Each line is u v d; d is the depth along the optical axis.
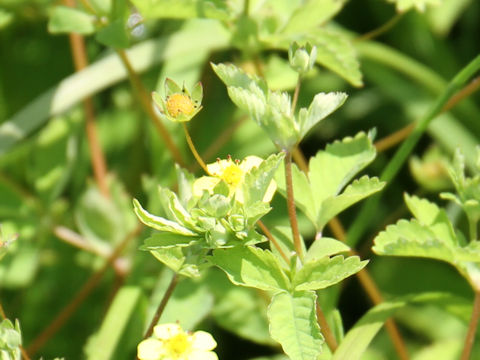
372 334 0.31
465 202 0.30
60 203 0.38
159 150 0.38
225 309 0.36
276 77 0.38
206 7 0.33
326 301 0.33
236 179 0.28
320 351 0.27
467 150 0.41
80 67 0.40
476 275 0.30
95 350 0.35
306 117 0.28
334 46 0.35
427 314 0.41
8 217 0.38
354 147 0.30
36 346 0.37
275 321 0.28
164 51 0.39
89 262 0.40
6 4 0.41
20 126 0.38
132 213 0.39
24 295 0.40
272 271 0.28
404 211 0.41
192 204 0.28
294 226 0.29
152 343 0.28
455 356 0.38
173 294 0.35
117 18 0.34
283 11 0.36
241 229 0.28
